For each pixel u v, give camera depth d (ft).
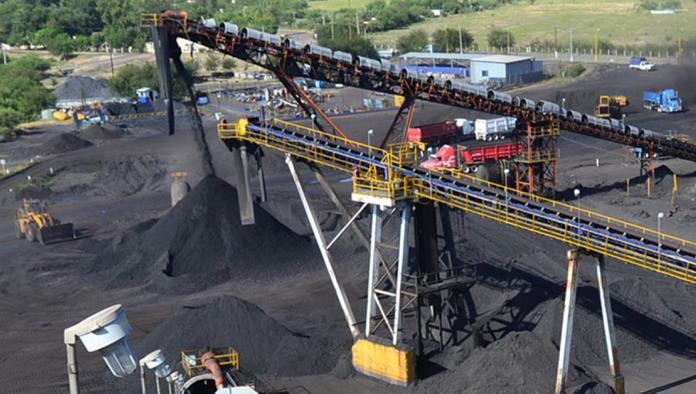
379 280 174.40
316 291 226.38
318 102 556.51
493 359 155.53
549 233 156.46
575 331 172.96
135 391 166.91
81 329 109.70
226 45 258.57
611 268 215.92
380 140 427.33
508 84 587.27
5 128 519.60
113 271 251.60
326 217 283.79
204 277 239.50
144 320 213.05
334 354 177.68
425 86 284.20
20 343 203.51
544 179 310.04
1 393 174.60
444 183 167.32
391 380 164.45
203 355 155.02
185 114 539.70
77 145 459.32
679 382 160.66
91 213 335.67
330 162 186.09
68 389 174.29
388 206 162.91
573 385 150.92
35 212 307.58
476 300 191.11
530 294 190.19
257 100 572.51
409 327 185.37
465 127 437.58
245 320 179.63
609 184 323.16
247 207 199.82
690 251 159.94
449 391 155.43
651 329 179.83
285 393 163.02
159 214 324.80
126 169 388.37
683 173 335.26
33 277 255.29
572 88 545.85
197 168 385.50
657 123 447.83
